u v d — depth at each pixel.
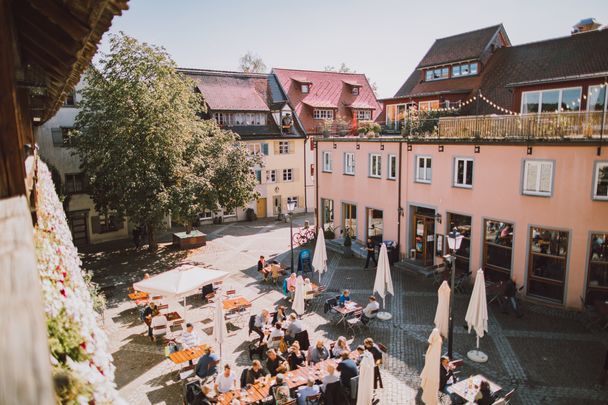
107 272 23.47
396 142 23.23
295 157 39.88
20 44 4.72
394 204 23.88
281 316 14.72
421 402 11.83
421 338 15.37
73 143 26.34
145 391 12.45
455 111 23.05
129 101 23.70
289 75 43.97
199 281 15.21
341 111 44.28
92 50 4.92
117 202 25.12
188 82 27.16
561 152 16.72
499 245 19.17
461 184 20.39
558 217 17.06
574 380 12.59
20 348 0.72
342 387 11.29
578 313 16.75
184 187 24.50
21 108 5.82
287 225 35.59
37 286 0.92
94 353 2.69
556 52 24.25
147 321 15.50
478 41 28.20
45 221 4.99
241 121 38.28
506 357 13.88
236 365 13.85
